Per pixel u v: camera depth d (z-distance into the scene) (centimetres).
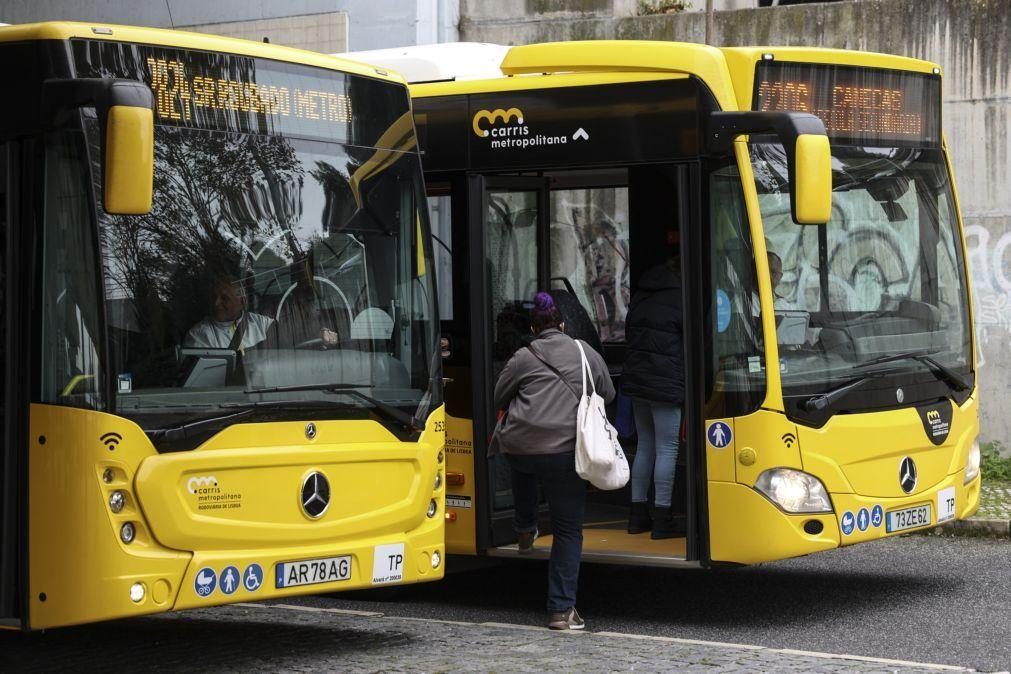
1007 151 1530
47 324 727
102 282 719
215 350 759
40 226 727
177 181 757
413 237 870
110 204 680
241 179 784
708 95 920
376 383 833
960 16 1541
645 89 943
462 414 1007
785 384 909
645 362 991
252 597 761
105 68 736
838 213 952
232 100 785
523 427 909
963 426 1016
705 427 921
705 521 922
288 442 781
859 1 1580
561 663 805
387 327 845
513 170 989
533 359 916
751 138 912
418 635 905
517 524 971
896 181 996
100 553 711
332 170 828
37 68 728
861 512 931
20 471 731
